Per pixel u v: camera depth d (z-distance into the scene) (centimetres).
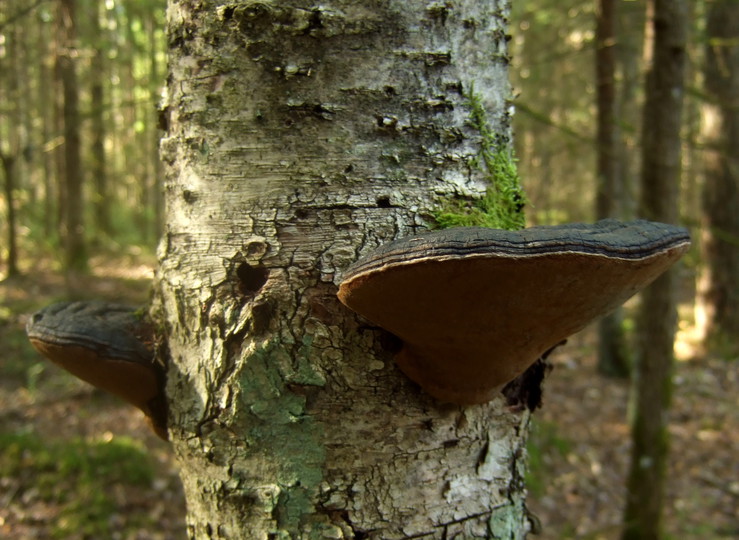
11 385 188
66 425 166
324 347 38
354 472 38
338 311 38
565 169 317
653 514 126
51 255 360
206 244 40
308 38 38
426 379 37
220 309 39
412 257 30
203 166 40
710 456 183
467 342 34
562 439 184
